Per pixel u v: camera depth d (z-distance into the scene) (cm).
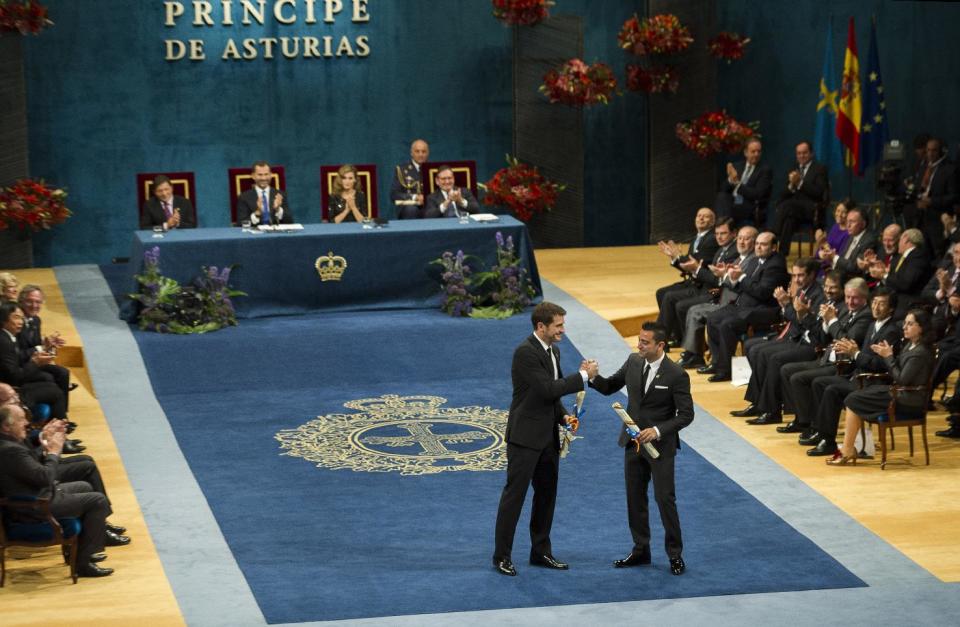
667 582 1455
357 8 3086
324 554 1536
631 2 3191
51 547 1572
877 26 3134
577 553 1548
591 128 3225
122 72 3003
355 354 2316
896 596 1415
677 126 3155
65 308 2562
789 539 1585
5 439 1449
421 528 1620
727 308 2275
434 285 2603
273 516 1661
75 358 2325
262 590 1425
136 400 2119
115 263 2991
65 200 3012
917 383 1816
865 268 2261
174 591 1425
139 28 2997
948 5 3095
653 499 1727
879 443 1933
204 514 1667
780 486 1767
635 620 1348
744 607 1384
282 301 2534
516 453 1455
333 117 3122
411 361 2300
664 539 1587
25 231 2923
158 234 2522
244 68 3062
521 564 1507
